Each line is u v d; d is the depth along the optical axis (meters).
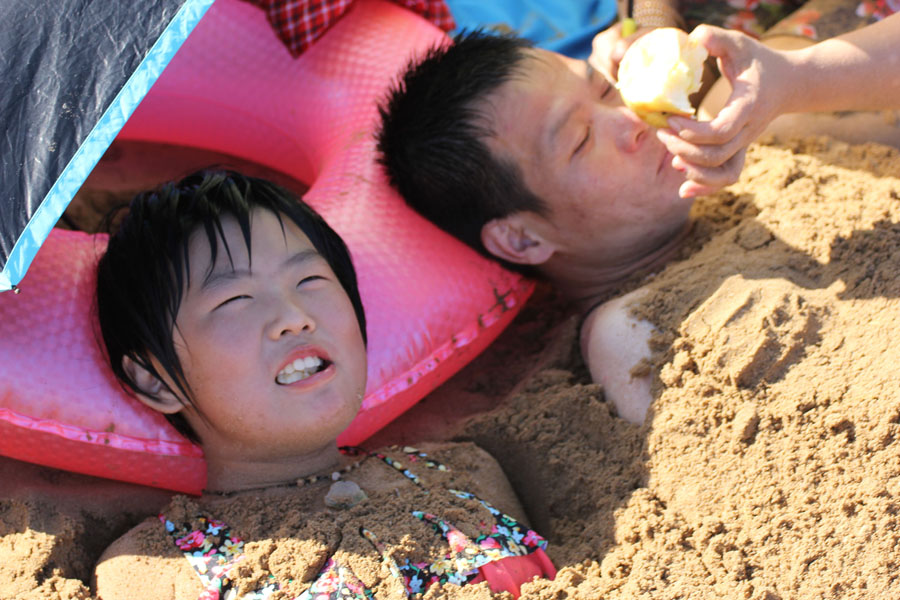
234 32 3.10
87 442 2.19
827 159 2.74
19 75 2.05
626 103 2.34
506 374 2.89
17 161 1.95
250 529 2.03
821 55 2.32
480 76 2.69
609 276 2.88
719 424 2.21
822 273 2.34
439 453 2.43
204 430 2.18
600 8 3.83
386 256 2.64
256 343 2.05
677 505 2.16
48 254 2.34
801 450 2.07
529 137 2.64
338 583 1.91
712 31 2.23
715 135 2.20
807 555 1.94
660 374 2.33
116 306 2.14
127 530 2.26
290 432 2.10
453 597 1.93
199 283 2.07
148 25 2.02
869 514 1.94
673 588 1.98
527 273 2.95
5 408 2.14
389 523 2.04
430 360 2.56
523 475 2.49
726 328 2.27
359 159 2.90
